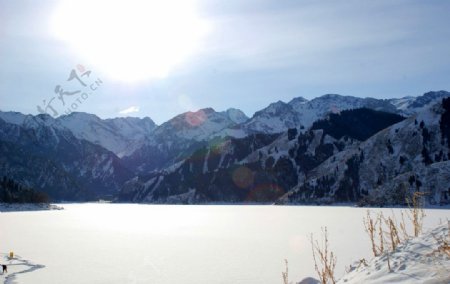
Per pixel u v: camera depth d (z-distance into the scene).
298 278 28.69
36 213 146.62
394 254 11.18
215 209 170.38
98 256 41.28
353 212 115.88
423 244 10.89
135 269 33.91
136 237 60.75
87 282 29.44
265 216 108.56
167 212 147.62
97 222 95.31
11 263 37.22
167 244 51.09
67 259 39.47
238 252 42.69
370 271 10.86
